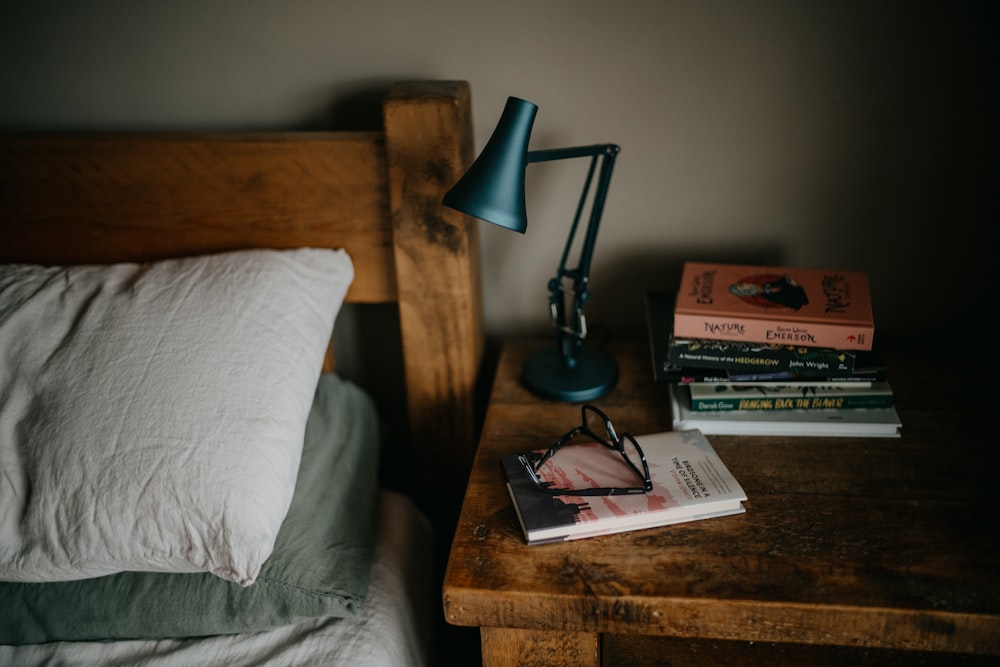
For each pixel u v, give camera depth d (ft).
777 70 3.34
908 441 3.11
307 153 3.38
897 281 3.72
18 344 3.05
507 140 2.70
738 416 3.18
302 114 3.66
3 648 2.94
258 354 2.95
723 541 2.68
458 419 3.85
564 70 3.45
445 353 3.67
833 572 2.54
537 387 3.47
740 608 2.45
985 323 3.74
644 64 3.39
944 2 3.14
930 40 3.21
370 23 3.44
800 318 3.05
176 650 2.90
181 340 2.96
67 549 2.65
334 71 3.55
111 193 3.53
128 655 2.90
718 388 3.20
